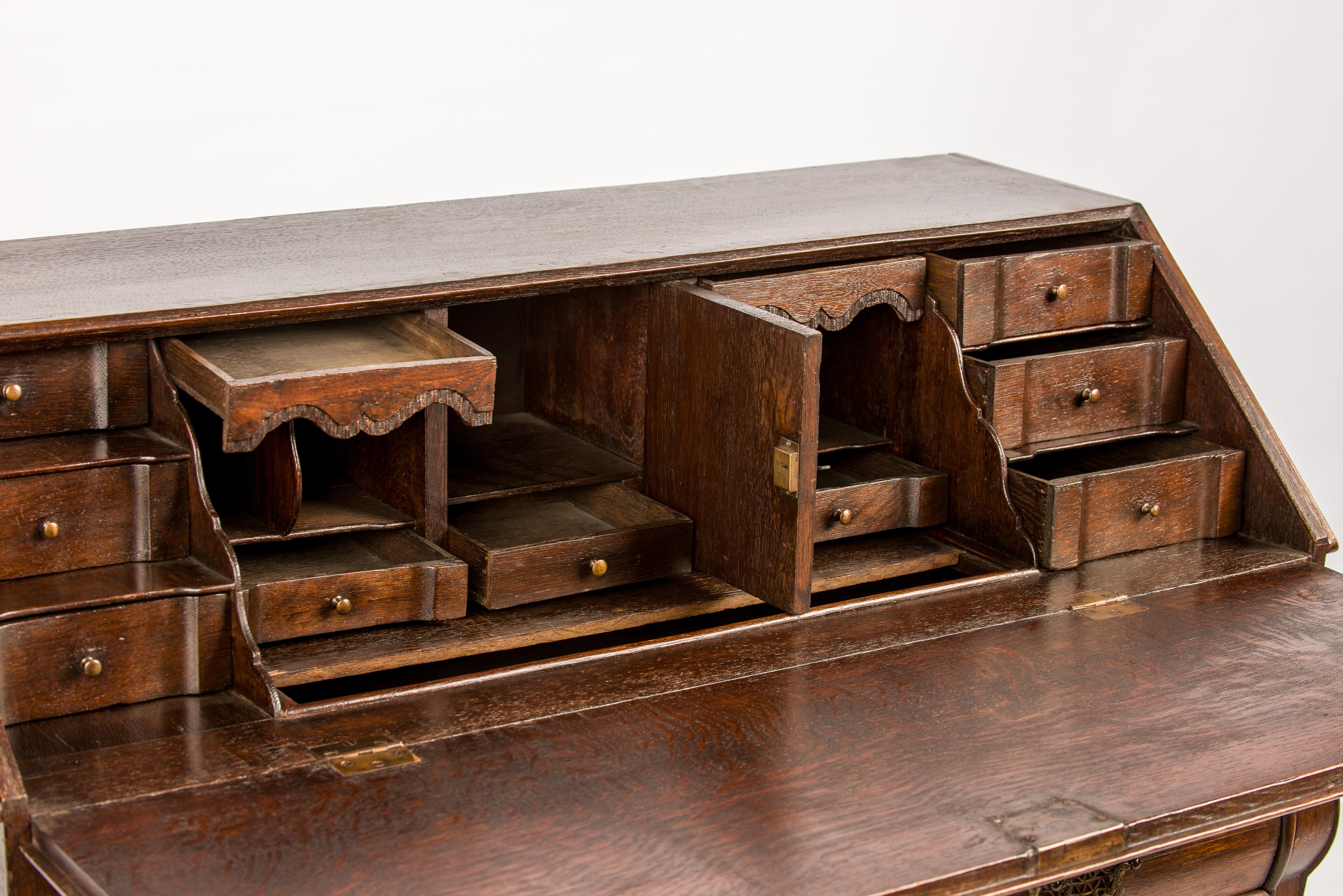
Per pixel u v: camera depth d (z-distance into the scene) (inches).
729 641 108.0
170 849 81.4
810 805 88.5
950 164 152.5
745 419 111.3
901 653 107.5
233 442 94.0
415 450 109.0
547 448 124.9
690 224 125.3
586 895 79.3
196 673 97.7
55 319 94.9
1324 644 111.3
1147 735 98.2
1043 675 105.2
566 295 126.0
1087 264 129.6
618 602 114.6
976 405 124.7
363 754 91.4
